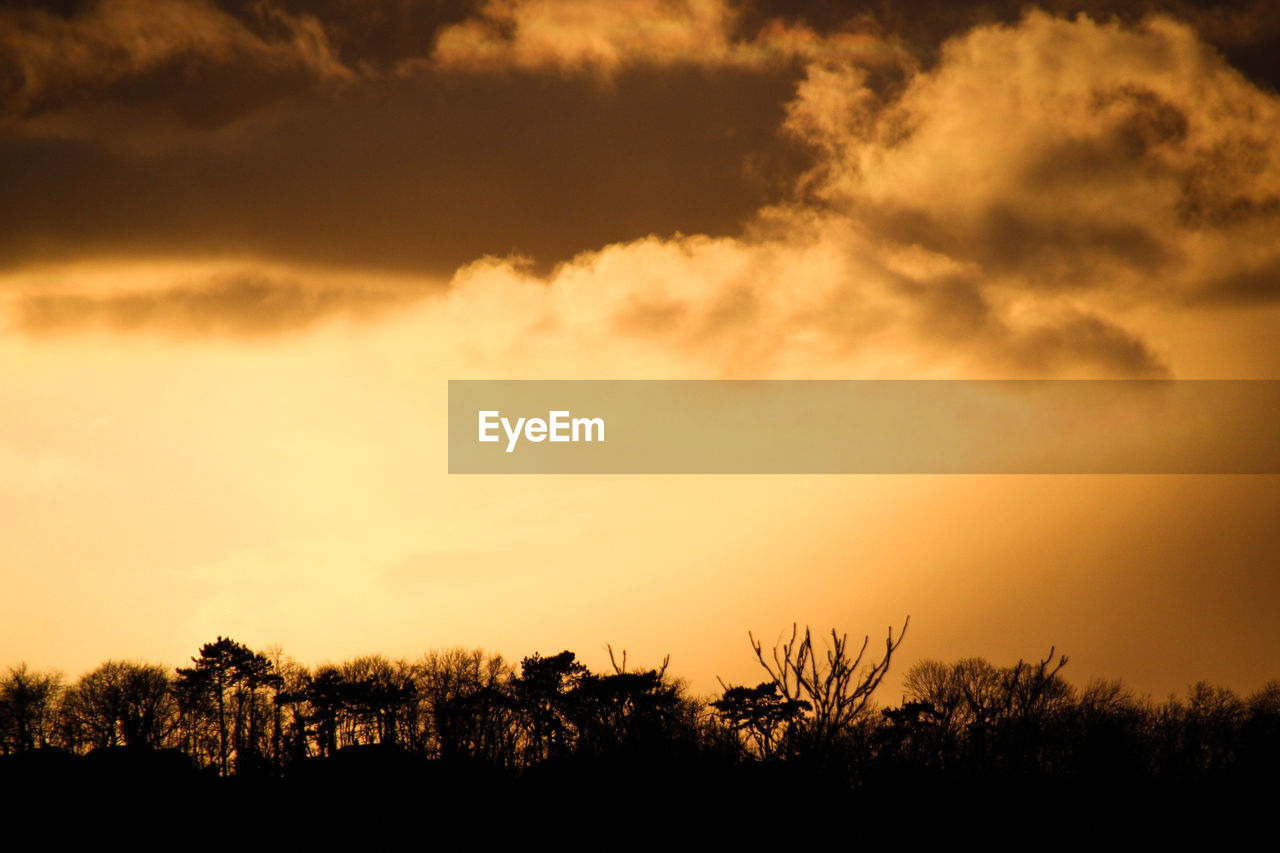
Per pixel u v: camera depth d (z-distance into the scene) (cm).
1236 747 4847
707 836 1628
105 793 5344
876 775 1628
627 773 1748
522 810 2211
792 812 1577
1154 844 2672
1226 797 3678
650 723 1794
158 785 5506
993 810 1658
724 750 1716
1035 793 1778
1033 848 1738
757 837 1590
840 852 1545
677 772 1711
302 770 4950
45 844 4872
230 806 5012
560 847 1927
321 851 4047
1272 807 3647
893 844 1559
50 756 5812
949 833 1603
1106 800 2406
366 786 4459
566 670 5606
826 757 1581
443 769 3091
